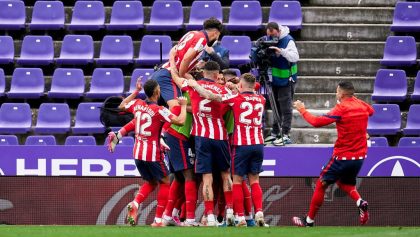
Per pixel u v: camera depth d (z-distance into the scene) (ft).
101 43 178.81
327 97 164.45
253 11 179.32
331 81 167.63
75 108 172.24
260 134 111.24
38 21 182.60
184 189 116.57
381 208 133.49
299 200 132.87
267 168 133.18
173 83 115.14
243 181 114.32
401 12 177.78
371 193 133.49
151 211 132.16
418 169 133.69
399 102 167.53
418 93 166.50
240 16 179.11
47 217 134.10
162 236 91.61
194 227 106.63
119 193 133.90
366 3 183.52
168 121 107.55
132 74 168.76
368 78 168.14
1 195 134.51
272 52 143.33
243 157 110.32
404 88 165.68
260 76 142.82
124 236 91.86
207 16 180.14
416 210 133.69
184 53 112.06
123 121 146.41
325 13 179.93
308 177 133.08
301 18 177.78
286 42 143.84
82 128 161.58
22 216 134.21
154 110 108.06
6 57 176.45
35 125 167.43
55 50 180.14
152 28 180.24
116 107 147.13
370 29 177.27
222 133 110.22
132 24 180.65
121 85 169.78
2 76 172.35
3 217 134.31
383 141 150.71
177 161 112.88
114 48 176.45
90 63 177.78
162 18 181.06
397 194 133.69
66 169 134.51
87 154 134.51
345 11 179.93
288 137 144.87
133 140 147.95
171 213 114.52
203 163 110.01
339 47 173.99
